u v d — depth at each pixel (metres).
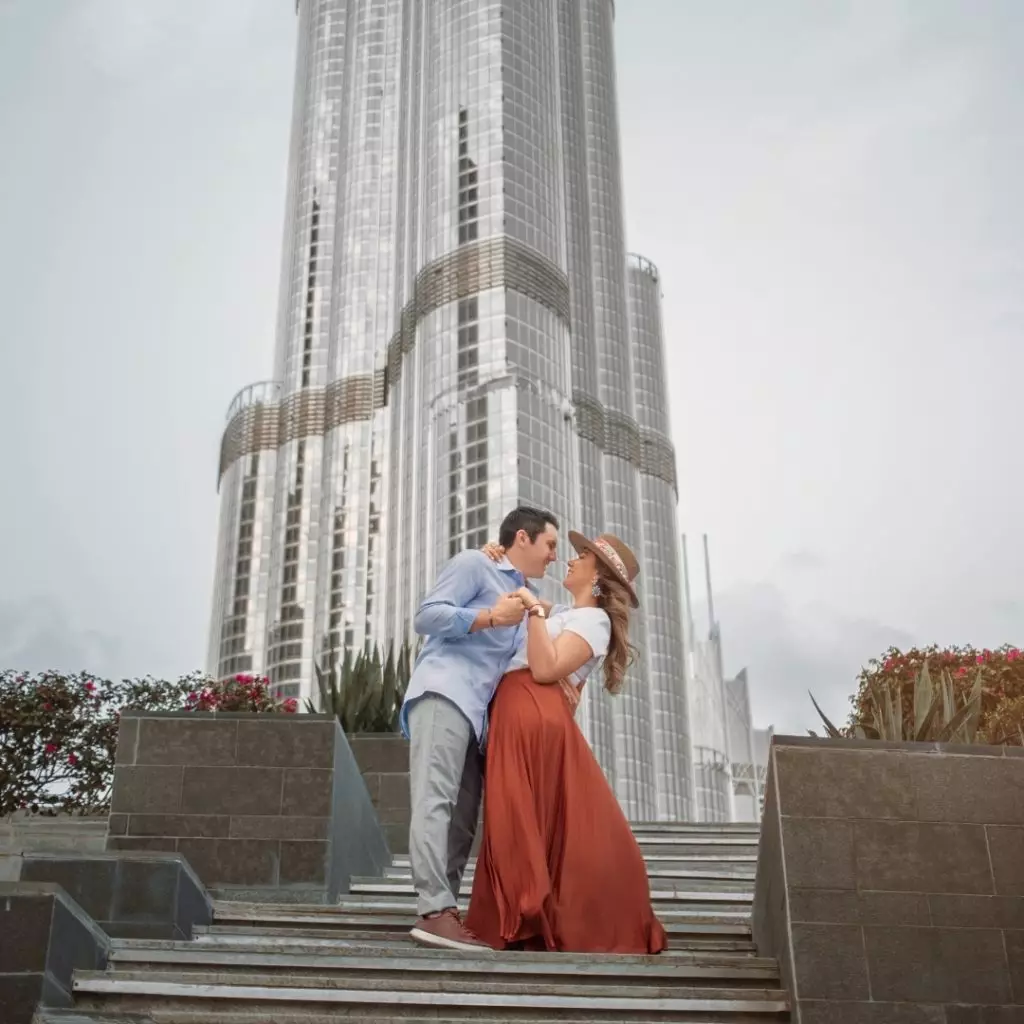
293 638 120.25
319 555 120.00
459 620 6.31
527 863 5.91
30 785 13.07
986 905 5.41
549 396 103.19
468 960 5.49
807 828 5.54
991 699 12.38
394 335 122.38
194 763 7.95
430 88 120.75
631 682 108.88
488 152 112.19
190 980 5.23
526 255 107.94
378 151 138.75
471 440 100.31
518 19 120.19
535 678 6.29
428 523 100.81
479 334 104.19
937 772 5.65
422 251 113.12
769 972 5.53
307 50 151.88
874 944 5.34
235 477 132.38
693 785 113.81
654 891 7.46
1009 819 5.57
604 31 144.00
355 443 124.12
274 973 5.42
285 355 134.75
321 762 7.98
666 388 138.25
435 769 6.16
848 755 5.68
